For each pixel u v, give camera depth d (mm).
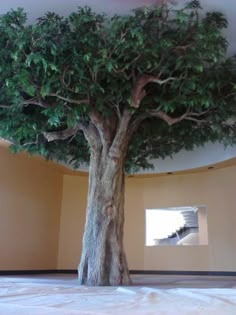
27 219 8922
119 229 5480
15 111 5625
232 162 8844
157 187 10430
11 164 8641
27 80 4395
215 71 4906
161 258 9781
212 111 5816
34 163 9391
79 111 5070
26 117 5805
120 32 3957
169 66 4629
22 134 6082
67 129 6098
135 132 6543
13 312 2361
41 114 5891
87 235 5457
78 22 4043
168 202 10141
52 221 9773
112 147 5613
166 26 4059
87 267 5258
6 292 3662
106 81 4824
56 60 4297
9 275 7980
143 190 10562
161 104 5324
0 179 8258
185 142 6934
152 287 4625
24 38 3973
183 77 4727
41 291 3820
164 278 7387
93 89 4703
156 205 10281
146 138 6734
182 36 4137
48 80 4410
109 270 5172
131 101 4910
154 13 3875
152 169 9258
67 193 10367
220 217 9195
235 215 8906
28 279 6238
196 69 4520
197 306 2795
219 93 5375
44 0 4332
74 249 9906
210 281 6312
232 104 5562
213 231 9250
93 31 4137
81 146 7117
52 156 7379
